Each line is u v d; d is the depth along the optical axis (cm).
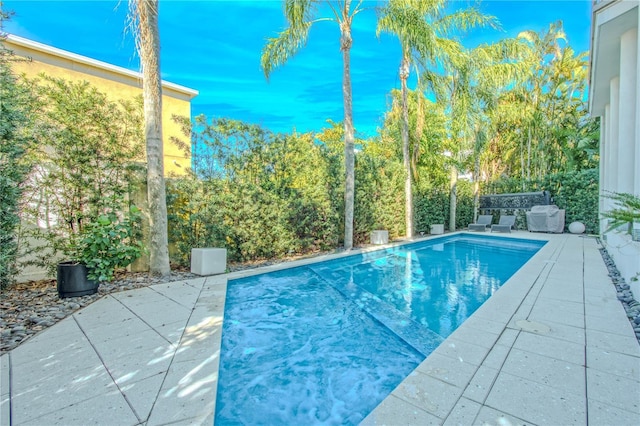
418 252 854
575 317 297
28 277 488
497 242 1012
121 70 809
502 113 1323
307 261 645
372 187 944
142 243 512
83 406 182
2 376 216
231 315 390
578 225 1099
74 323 316
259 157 661
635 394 177
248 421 207
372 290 496
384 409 169
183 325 309
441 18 959
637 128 385
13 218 387
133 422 168
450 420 159
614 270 500
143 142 562
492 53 1162
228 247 626
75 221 507
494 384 189
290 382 252
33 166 439
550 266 538
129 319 326
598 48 537
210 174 604
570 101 1427
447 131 1198
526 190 1298
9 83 371
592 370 203
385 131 1366
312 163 759
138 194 558
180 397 191
